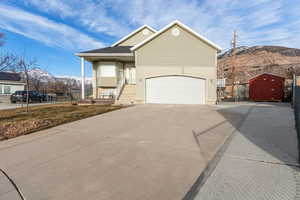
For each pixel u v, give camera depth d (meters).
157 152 3.77
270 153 3.64
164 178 2.70
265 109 10.55
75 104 13.63
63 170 3.02
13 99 18.22
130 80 16.67
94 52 14.34
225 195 2.26
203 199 2.19
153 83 13.24
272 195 2.25
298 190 2.35
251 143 4.29
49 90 30.78
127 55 13.75
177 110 9.86
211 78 12.71
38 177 2.80
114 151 3.85
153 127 6.00
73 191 2.40
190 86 12.95
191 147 4.06
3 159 3.51
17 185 2.59
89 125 6.38
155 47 13.13
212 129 5.69
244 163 3.19
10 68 14.20
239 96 21.94
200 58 12.79
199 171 2.91
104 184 2.56
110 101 13.45
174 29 12.93
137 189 2.42
